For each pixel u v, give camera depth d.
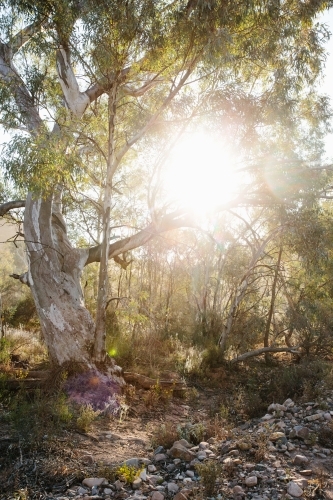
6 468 5.33
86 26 8.55
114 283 21.94
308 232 13.51
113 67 9.59
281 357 16.81
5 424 6.76
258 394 9.38
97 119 11.08
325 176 13.53
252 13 9.41
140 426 8.02
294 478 5.05
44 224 10.15
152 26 8.97
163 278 21.81
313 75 11.38
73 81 10.80
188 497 4.68
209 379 12.29
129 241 11.83
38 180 8.33
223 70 9.99
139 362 12.07
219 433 6.93
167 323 16.98
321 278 16.20
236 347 16.08
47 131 9.13
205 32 9.00
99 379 9.33
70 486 5.05
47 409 7.43
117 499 4.73
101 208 10.28
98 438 6.85
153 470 5.55
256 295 18.44
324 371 10.09
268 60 10.45
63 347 9.67
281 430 6.78
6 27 10.09
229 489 4.88
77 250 10.99
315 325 15.23
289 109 10.92
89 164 13.29
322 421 7.01
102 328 9.78
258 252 14.76
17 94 10.14
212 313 16.73
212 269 19.28
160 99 11.73
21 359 11.30
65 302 9.97
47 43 9.91
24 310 18.31
